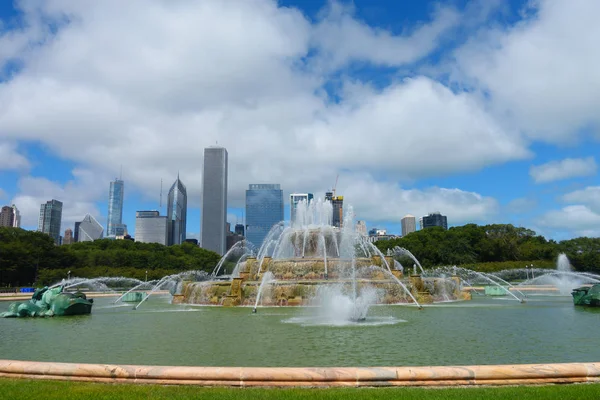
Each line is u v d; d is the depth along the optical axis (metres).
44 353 14.71
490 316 24.61
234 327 20.75
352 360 12.94
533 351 14.13
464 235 112.38
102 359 13.56
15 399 8.48
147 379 9.84
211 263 143.00
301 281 34.81
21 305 27.44
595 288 31.47
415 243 112.81
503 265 98.00
